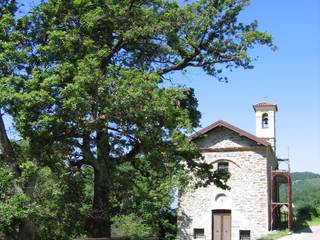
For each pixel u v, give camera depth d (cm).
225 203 3853
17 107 1820
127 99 1886
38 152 1970
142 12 2244
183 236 3875
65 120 1912
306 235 3531
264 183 3794
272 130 4547
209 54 2380
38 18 2062
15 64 1903
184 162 2616
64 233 2228
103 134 2152
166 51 2325
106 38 2234
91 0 2125
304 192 6562
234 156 3906
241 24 2359
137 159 2319
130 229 3316
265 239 3434
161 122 1994
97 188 2297
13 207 1761
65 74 1889
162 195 3216
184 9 2280
